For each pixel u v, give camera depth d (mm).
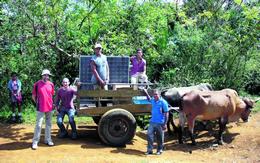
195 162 9086
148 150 9562
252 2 16781
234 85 16234
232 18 17203
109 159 8539
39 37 13695
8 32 13625
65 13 13555
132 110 10070
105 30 14492
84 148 9469
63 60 15656
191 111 10617
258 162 9344
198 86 12312
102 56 10164
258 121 12984
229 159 9570
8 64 14484
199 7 19203
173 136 11734
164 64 16844
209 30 16797
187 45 16438
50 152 8992
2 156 8578
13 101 12547
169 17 16531
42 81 9336
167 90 11688
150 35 15352
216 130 12109
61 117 10266
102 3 13562
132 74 11266
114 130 9766
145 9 14930
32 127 11891
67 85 10172
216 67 16328
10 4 13219
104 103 10438
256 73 18641
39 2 12523
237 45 16062
